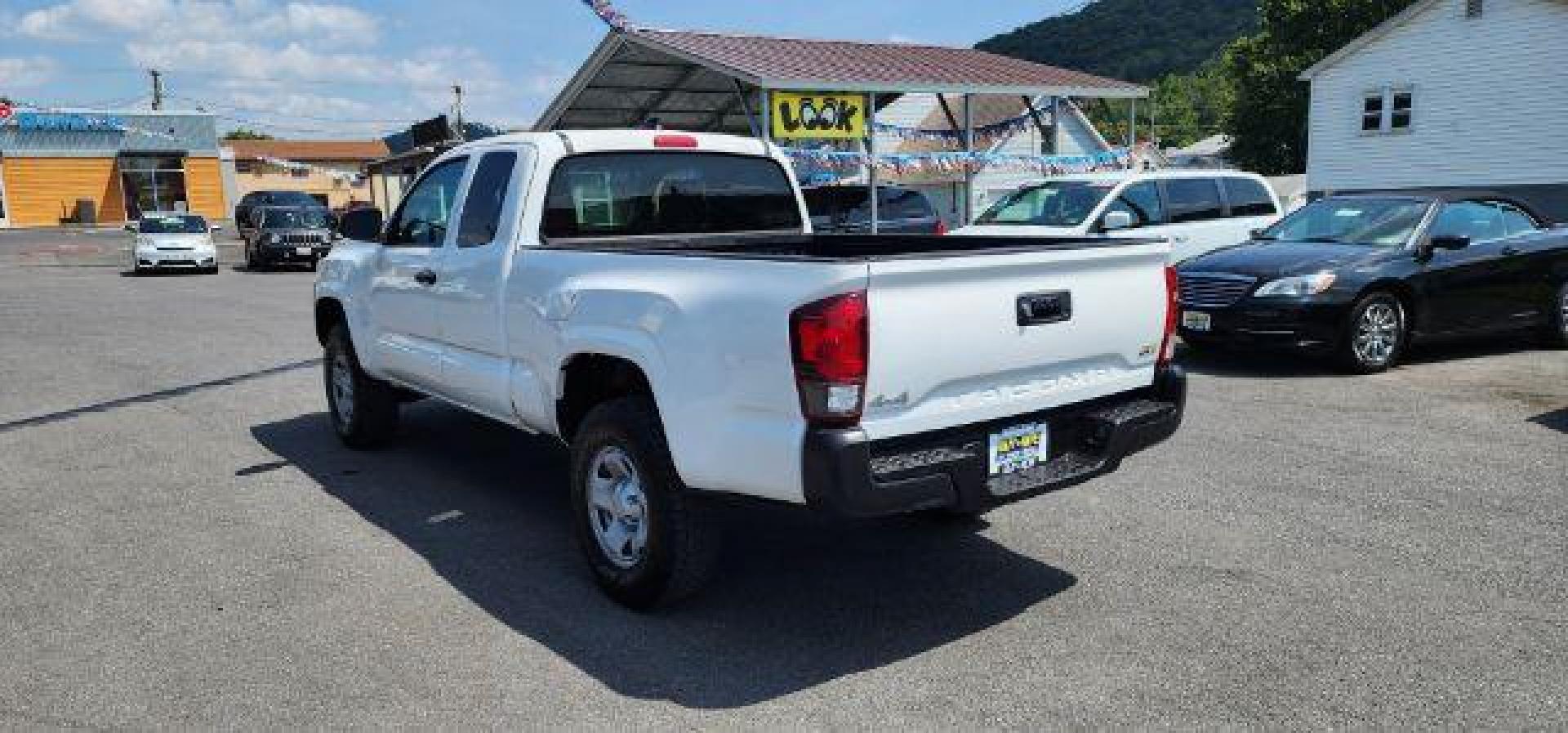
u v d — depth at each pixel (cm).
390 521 531
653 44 1702
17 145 4147
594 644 385
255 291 1941
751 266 356
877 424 344
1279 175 5025
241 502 567
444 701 343
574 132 509
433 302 545
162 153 4431
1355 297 832
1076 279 393
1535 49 2541
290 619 410
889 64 1853
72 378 977
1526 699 329
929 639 385
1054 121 1995
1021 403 383
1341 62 2944
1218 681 345
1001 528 500
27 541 506
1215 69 6631
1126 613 401
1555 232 946
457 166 550
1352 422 681
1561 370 848
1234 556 455
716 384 363
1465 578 424
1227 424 685
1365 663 355
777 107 1617
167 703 345
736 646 382
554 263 447
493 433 716
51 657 380
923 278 345
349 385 673
